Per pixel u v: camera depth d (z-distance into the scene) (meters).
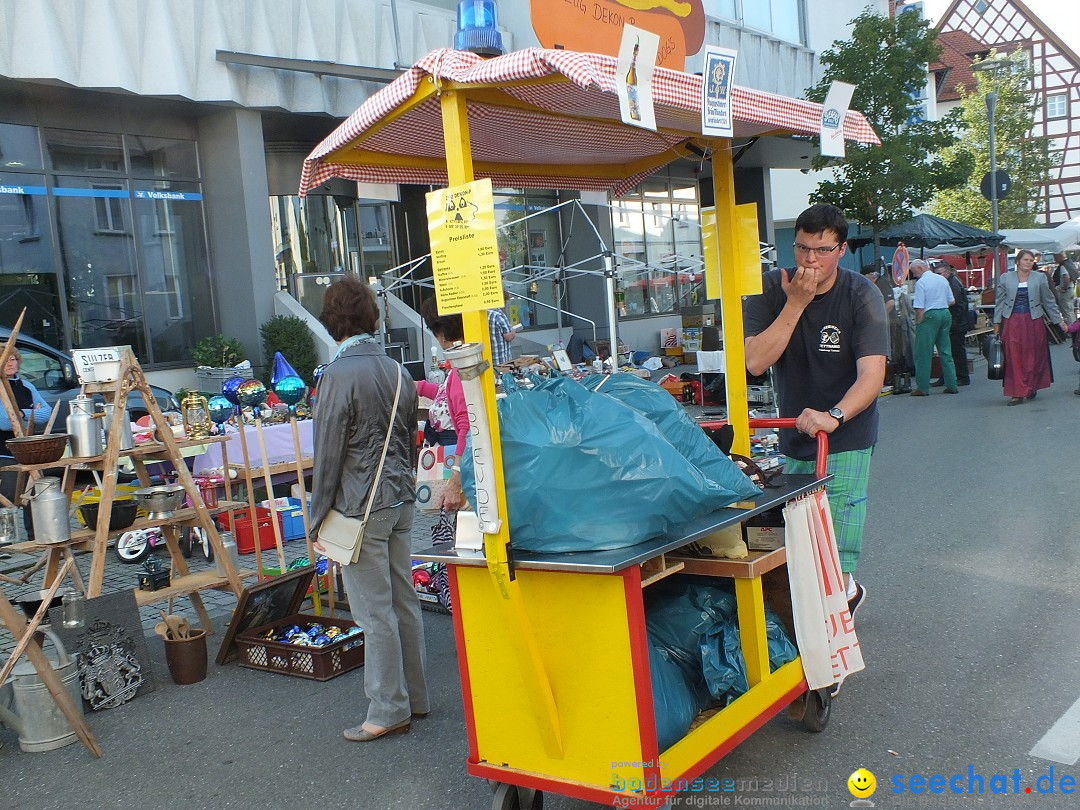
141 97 11.84
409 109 3.03
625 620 2.68
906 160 16.42
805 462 4.16
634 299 19.84
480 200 2.64
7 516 4.98
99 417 4.93
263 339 12.82
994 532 6.39
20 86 10.92
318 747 3.93
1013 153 40.16
